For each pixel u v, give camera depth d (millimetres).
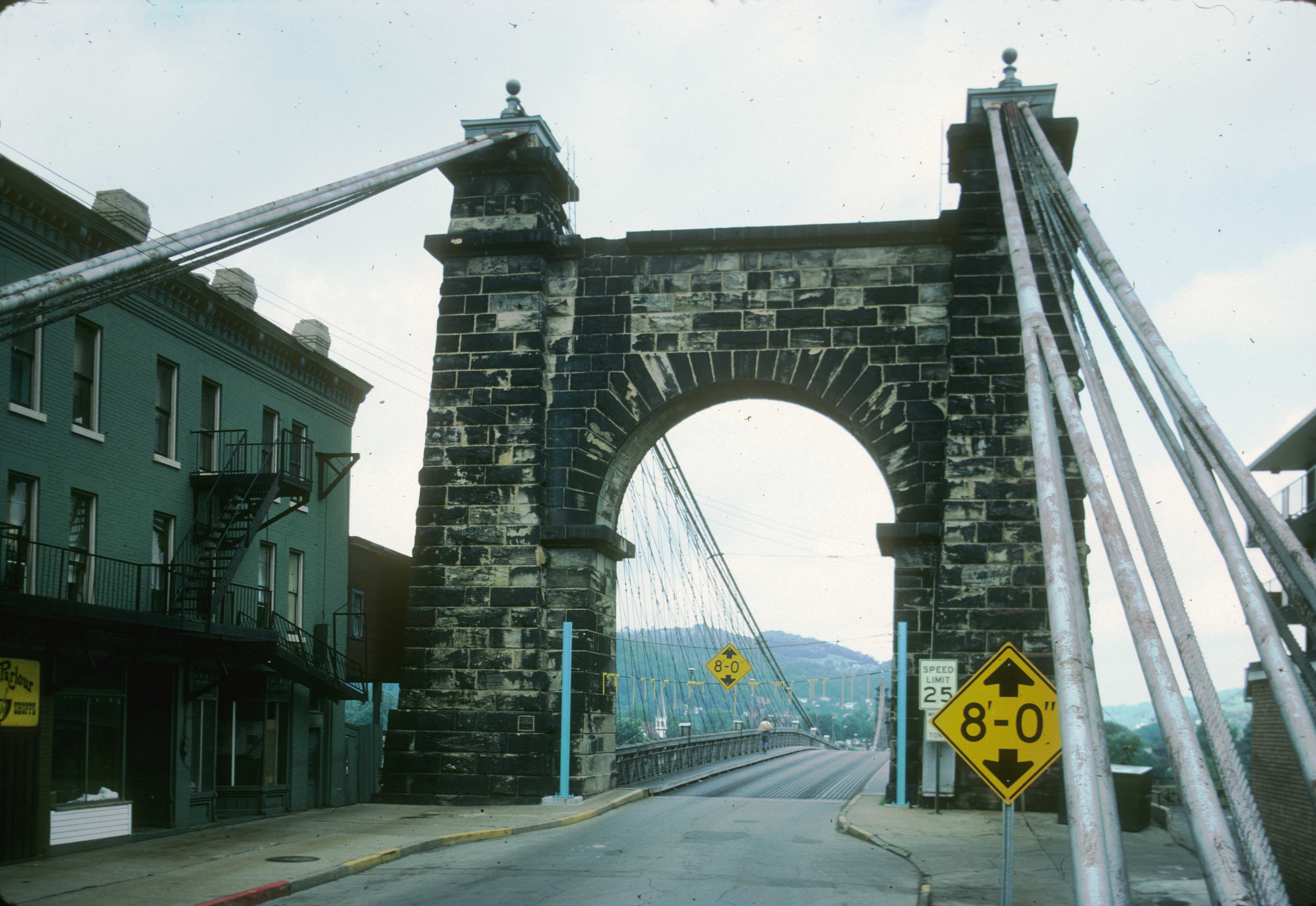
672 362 25344
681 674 41406
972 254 24234
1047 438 10891
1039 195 21609
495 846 18234
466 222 26281
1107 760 8750
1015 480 23203
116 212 20078
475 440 25344
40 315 13438
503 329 25656
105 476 19422
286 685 24750
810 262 25266
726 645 33406
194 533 21766
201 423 22500
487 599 24672
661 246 25625
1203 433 9836
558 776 24188
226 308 22734
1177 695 7996
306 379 26531
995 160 23812
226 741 23453
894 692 23625
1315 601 7836
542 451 25281
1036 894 13047
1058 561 8961
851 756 61531
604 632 26016
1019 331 23750
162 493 21016
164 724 20625
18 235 17469
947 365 24359
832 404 24641
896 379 24469
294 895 13766
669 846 17906
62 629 17297
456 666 24500
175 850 17594
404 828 20016
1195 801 7215
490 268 26000
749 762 45906
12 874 15109
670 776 34438
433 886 14180
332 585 27406
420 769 24172
